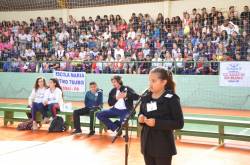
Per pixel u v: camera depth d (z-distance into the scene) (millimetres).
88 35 17938
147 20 17109
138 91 15250
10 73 18453
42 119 9758
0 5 21875
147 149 3758
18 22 20328
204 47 14656
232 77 13742
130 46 16359
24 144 7973
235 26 14727
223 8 16625
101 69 16062
